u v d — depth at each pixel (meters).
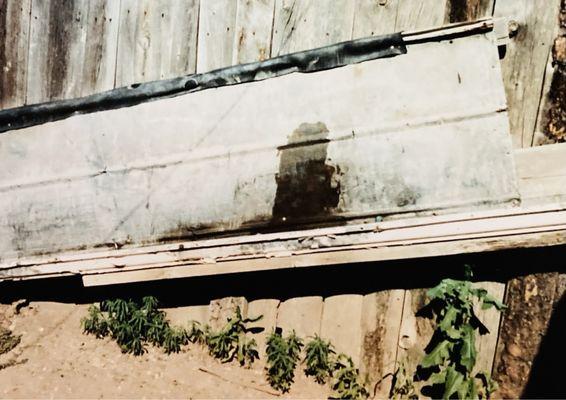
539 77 2.78
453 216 2.77
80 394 2.98
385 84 2.90
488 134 2.74
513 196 2.73
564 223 2.59
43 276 3.59
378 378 3.08
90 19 3.53
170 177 3.30
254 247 3.13
